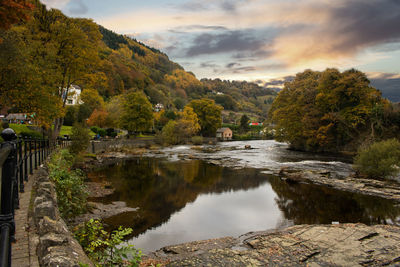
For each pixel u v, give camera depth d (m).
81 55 26.47
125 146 57.03
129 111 65.56
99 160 37.19
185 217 14.92
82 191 13.58
